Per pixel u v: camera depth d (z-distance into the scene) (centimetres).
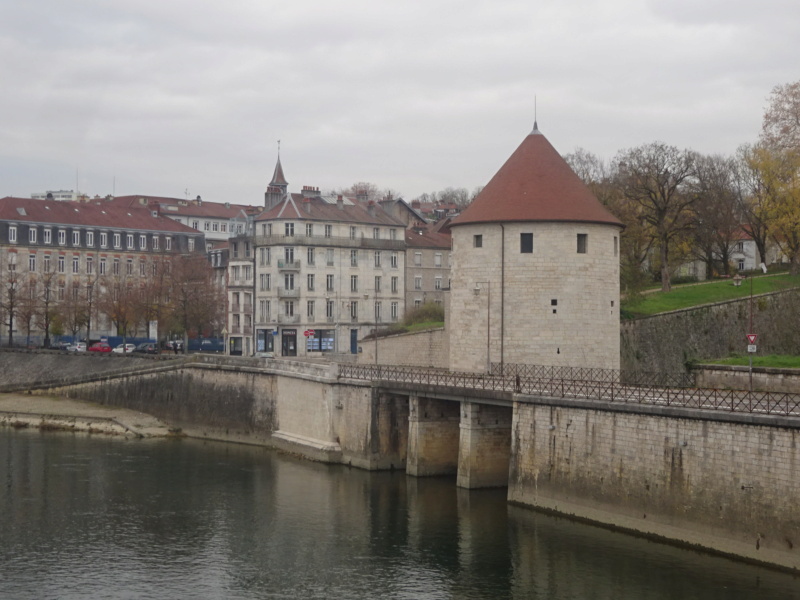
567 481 4344
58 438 7400
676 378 7288
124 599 3662
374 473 5716
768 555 3469
